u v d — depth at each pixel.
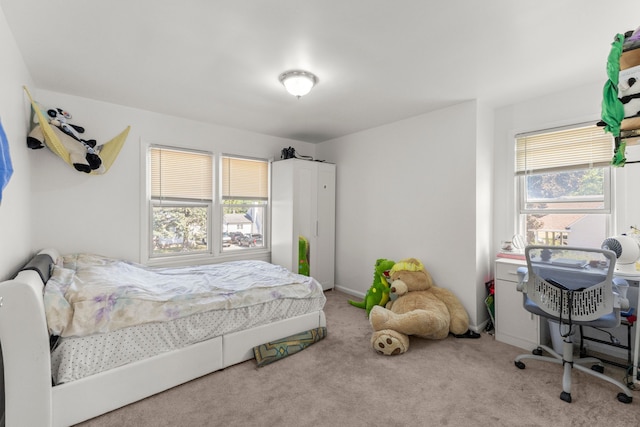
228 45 1.98
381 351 2.45
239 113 3.34
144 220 3.22
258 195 4.20
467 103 2.97
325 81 2.52
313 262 4.16
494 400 1.87
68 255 2.74
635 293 2.33
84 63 2.22
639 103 1.41
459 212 3.04
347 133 4.18
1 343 1.42
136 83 2.57
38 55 2.10
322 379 2.11
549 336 2.60
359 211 4.09
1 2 1.54
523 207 3.02
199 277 2.75
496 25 1.76
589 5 1.59
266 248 4.28
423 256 3.34
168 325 1.99
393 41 1.93
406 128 3.51
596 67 2.29
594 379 2.09
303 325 2.70
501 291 2.73
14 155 1.92
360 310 3.56
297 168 3.99
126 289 1.98
